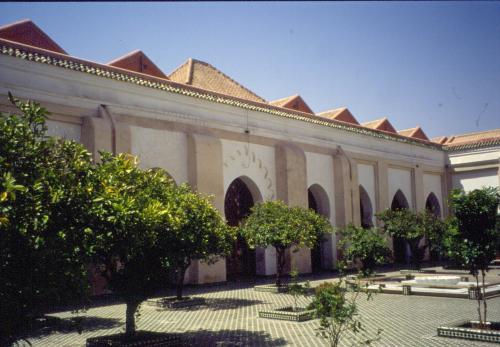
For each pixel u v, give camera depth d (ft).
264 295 52.95
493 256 31.07
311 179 84.38
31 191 18.61
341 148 89.97
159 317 39.60
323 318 23.91
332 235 85.87
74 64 56.03
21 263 18.12
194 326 35.27
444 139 122.93
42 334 32.81
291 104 91.81
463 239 31.48
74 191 20.13
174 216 28.09
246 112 74.90
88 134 54.95
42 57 53.31
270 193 77.20
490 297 47.78
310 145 84.74
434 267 89.35
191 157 65.41
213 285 63.98
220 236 41.19
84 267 20.72
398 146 104.12
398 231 78.64
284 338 29.94
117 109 59.11
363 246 60.39
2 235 16.93
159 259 28.32
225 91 86.69
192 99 67.77
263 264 75.36
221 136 70.79
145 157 61.31
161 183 31.12
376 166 98.12
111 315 40.47
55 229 19.36
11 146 18.86
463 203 31.19
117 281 28.07
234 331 32.83
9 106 49.90
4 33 61.52
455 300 46.37
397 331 31.58
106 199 20.85
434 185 113.80
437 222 78.74
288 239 53.47
